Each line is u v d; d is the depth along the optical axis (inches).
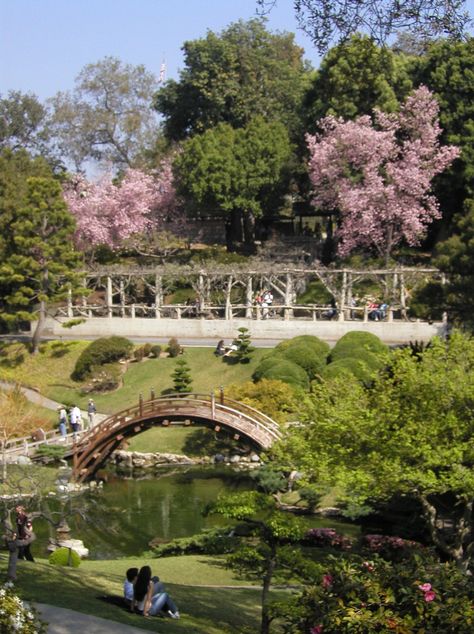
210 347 2736.2
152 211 3796.8
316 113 3440.0
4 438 2164.1
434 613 716.7
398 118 3169.3
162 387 2578.7
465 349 1371.8
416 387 1305.4
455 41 941.8
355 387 1469.0
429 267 3024.1
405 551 1097.4
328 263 3479.3
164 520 1785.2
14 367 2787.9
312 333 2770.7
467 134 3186.5
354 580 762.8
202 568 1331.2
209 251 3649.1
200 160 3511.3
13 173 3159.5
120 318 2982.3
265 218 3919.8
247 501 994.7
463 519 1274.6
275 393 2244.1
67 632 784.9
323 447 1360.7
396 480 1242.0
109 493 2006.6
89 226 3442.4
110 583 1044.5
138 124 4151.1
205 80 3806.6
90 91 4175.7
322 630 732.0
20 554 1144.8
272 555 989.2
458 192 3267.7
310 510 1732.3
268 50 3959.2
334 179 3169.3
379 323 2701.8
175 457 2278.5
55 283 2888.8
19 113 4404.5
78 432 2256.4
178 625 882.8
